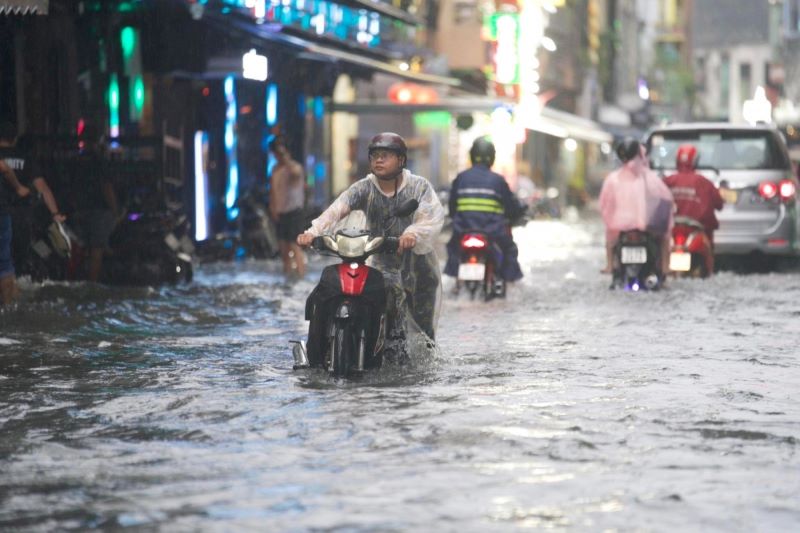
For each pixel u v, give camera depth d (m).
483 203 34.78
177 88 56.00
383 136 21.75
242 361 22.95
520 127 106.69
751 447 15.70
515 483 13.83
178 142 47.69
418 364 22.33
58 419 17.42
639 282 37.47
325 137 83.88
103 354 23.80
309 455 15.19
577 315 31.16
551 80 152.25
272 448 15.58
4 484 13.84
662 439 16.11
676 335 27.19
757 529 12.17
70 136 39.91
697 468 14.58
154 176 39.75
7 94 43.47
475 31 119.38
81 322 28.50
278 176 45.56
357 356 20.83
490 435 16.27
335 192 88.88
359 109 80.00
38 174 34.31
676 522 12.38
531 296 35.91
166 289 37.69
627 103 154.25
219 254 53.59
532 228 93.31
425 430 16.55
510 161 113.44
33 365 22.36
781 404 18.66
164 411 17.95
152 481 13.96
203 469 14.50
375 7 67.06
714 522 12.39
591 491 13.50
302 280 42.72
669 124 47.97
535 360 23.12
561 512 12.69
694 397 19.19
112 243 39.00
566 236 80.06
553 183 155.50
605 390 19.77
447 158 114.88
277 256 55.12
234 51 54.28
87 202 38.94
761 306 33.47
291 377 20.92
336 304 20.88
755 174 45.97
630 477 14.13
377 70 66.62
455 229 35.12
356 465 14.68
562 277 44.25
